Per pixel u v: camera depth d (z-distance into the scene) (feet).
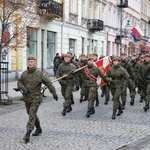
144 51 222.89
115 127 35.32
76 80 52.44
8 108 46.62
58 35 110.32
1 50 51.75
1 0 47.24
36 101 29.55
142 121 38.86
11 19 51.31
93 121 38.34
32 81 29.40
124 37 179.11
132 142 29.45
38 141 29.32
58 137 30.76
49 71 105.60
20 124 36.06
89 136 31.27
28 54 93.35
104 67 46.29
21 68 88.89
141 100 54.95
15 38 51.11
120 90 40.57
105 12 158.61
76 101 54.70
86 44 134.41
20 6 49.80
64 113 41.73
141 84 47.75
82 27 129.80
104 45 157.28
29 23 52.42
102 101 55.52
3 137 30.60
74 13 122.21
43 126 35.27
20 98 55.42
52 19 102.42
